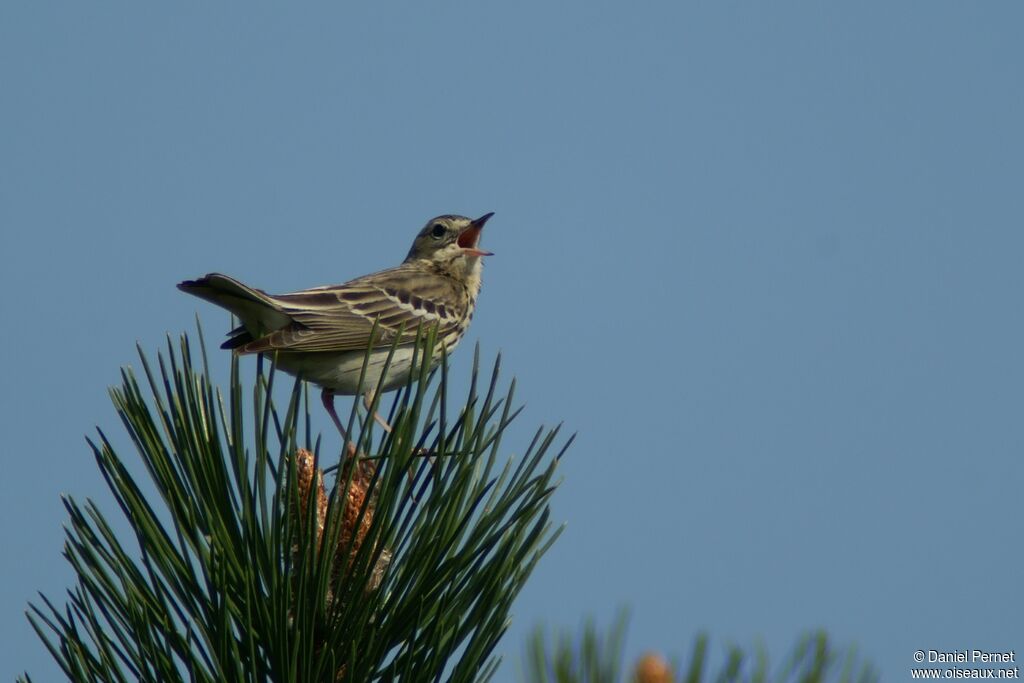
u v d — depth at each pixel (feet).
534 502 21.67
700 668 17.46
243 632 21.13
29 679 20.52
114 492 21.06
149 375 21.86
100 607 20.72
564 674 18.30
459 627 21.58
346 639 21.30
